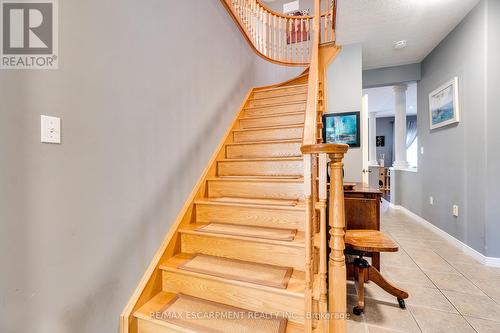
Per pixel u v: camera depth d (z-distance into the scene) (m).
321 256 1.08
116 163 1.32
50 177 1.01
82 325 1.14
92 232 1.19
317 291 1.22
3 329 0.88
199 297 1.49
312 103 1.66
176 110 1.84
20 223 0.92
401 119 5.27
